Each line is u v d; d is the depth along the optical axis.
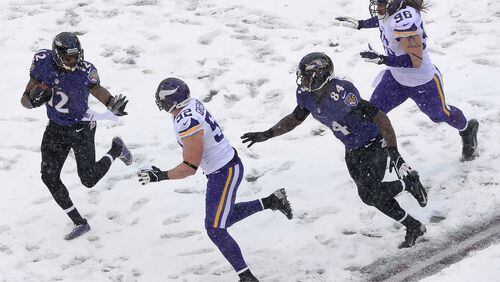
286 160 30.09
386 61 25.16
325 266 23.58
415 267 22.86
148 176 20.98
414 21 24.83
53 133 25.50
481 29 38.38
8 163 31.34
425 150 29.55
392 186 23.09
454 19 39.66
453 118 27.33
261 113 33.81
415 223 23.42
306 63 21.61
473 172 27.44
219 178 22.23
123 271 24.39
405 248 23.84
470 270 21.53
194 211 27.53
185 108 21.56
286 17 41.78
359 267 23.28
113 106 25.53
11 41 40.91
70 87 24.72
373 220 25.67
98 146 32.22
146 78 37.28
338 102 21.97
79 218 26.47
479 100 32.31
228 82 36.28
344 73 35.66
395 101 26.91
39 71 24.48
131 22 42.09
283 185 28.50
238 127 32.81
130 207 28.12
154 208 27.88
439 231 24.44
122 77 37.41
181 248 25.45
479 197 26.02
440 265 22.75
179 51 39.16
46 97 24.38
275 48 38.72
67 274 24.31
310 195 27.64
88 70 25.14
